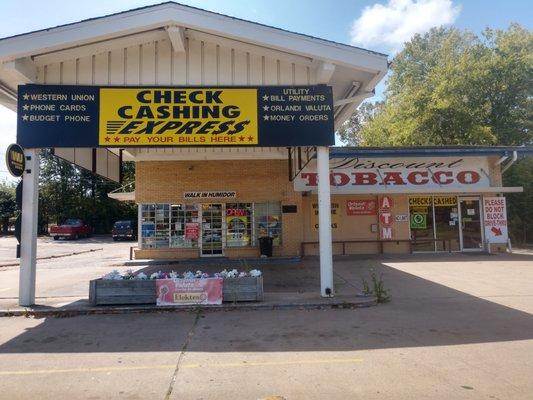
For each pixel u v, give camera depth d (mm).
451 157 19828
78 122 9719
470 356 5879
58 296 10602
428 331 7211
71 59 9891
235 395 4637
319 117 10172
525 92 30344
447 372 5262
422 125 30734
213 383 5004
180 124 9906
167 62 10086
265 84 10266
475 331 7172
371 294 10086
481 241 19938
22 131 9609
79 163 12383
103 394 4715
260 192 18812
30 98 9680
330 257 9977
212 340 6836
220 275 9555
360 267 15305
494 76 30234
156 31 9656
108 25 9195
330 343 6594
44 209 45656
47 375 5340
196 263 17438
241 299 9375
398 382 4953
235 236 18797
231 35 9469
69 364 5754
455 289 10992
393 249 19578
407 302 9578
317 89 10227
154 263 17688
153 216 18672
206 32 9625
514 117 30516
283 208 18812
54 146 9617
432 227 19812
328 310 8938
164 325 7840
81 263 19125
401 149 19484
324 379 5082
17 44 9008
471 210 20062
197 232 18672
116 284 9273
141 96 9867
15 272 16641
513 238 26828
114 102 9820
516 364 5531
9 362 5863
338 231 19484
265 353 6141
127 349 6410
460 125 29703
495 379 5012
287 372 5344
